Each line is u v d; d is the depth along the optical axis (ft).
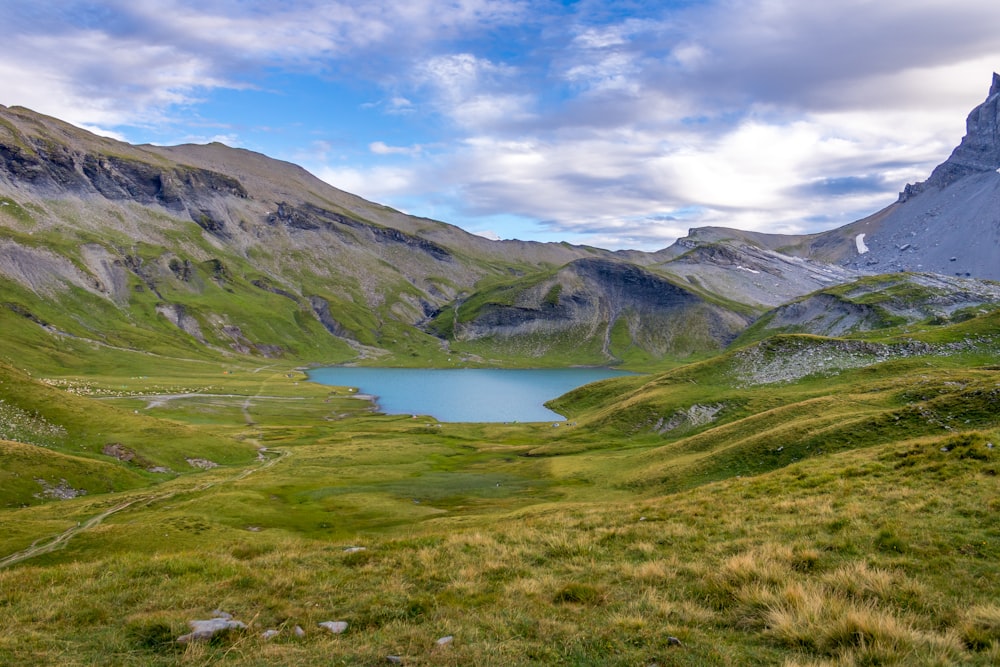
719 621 47.55
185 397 587.68
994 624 40.93
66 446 301.02
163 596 60.23
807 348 416.87
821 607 45.78
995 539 57.93
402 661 42.34
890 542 60.49
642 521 86.89
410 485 256.93
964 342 378.73
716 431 254.47
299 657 43.93
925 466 87.40
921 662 36.52
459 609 53.36
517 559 71.20
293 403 638.94
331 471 301.02
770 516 78.33
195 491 244.42
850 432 172.35
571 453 342.23
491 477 276.00
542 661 41.81
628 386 602.85
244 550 86.02
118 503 224.12
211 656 44.78
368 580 65.36
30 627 51.80
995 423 145.48
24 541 150.30
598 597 54.49
